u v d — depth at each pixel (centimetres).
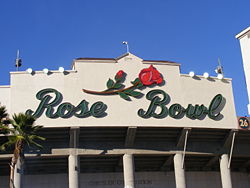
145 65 5672
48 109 5275
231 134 5778
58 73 5438
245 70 4988
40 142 5347
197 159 6159
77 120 5278
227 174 5775
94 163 5866
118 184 5878
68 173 5803
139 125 5391
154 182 6016
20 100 5294
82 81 5444
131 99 5488
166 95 5619
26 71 5397
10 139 4291
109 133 5450
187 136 5594
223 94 5891
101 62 5559
